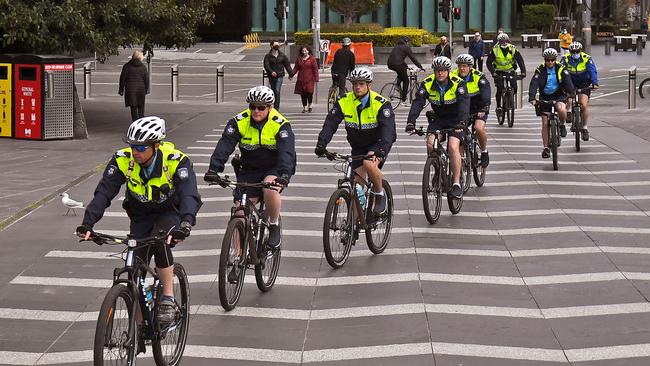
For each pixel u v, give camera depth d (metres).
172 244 9.31
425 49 70.19
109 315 8.59
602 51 79.56
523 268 13.80
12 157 24.22
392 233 16.08
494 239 15.59
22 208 17.80
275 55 36.88
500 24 90.50
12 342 10.79
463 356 10.21
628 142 26.91
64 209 17.95
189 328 11.25
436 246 15.16
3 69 27.78
